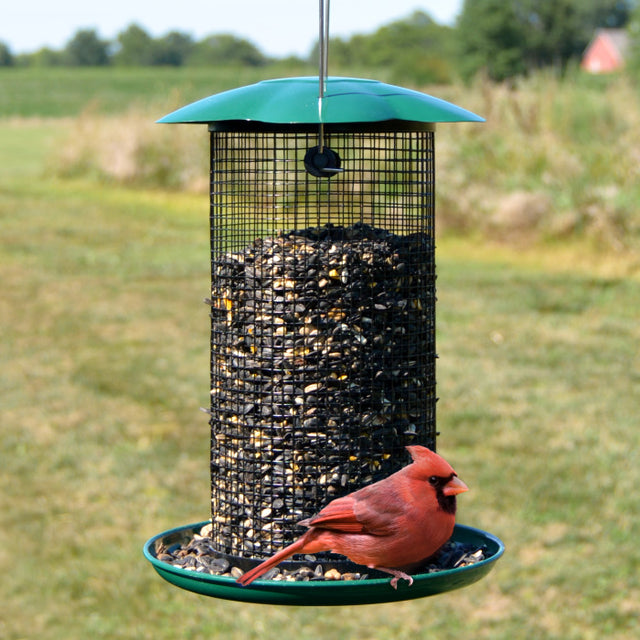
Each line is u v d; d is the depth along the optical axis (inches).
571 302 527.8
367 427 167.9
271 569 161.6
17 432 365.1
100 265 640.4
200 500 313.9
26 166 1144.8
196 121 152.6
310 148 164.9
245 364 170.6
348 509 145.7
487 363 430.3
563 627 253.3
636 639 247.6
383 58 3058.6
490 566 154.3
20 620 255.6
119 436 363.3
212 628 257.1
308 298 167.9
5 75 3206.2
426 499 144.5
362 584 142.8
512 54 2645.2
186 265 645.9
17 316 519.2
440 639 251.6
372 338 168.2
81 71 3403.1
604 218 614.2
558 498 305.6
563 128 705.0
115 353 460.1
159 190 948.6
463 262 619.2
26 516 303.6
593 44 3272.6
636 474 319.9
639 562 275.3
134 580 273.9
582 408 376.2
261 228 181.3
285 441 167.8
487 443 345.1
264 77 1258.6
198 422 376.8
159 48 4613.7
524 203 645.9
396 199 181.3
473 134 699.4
